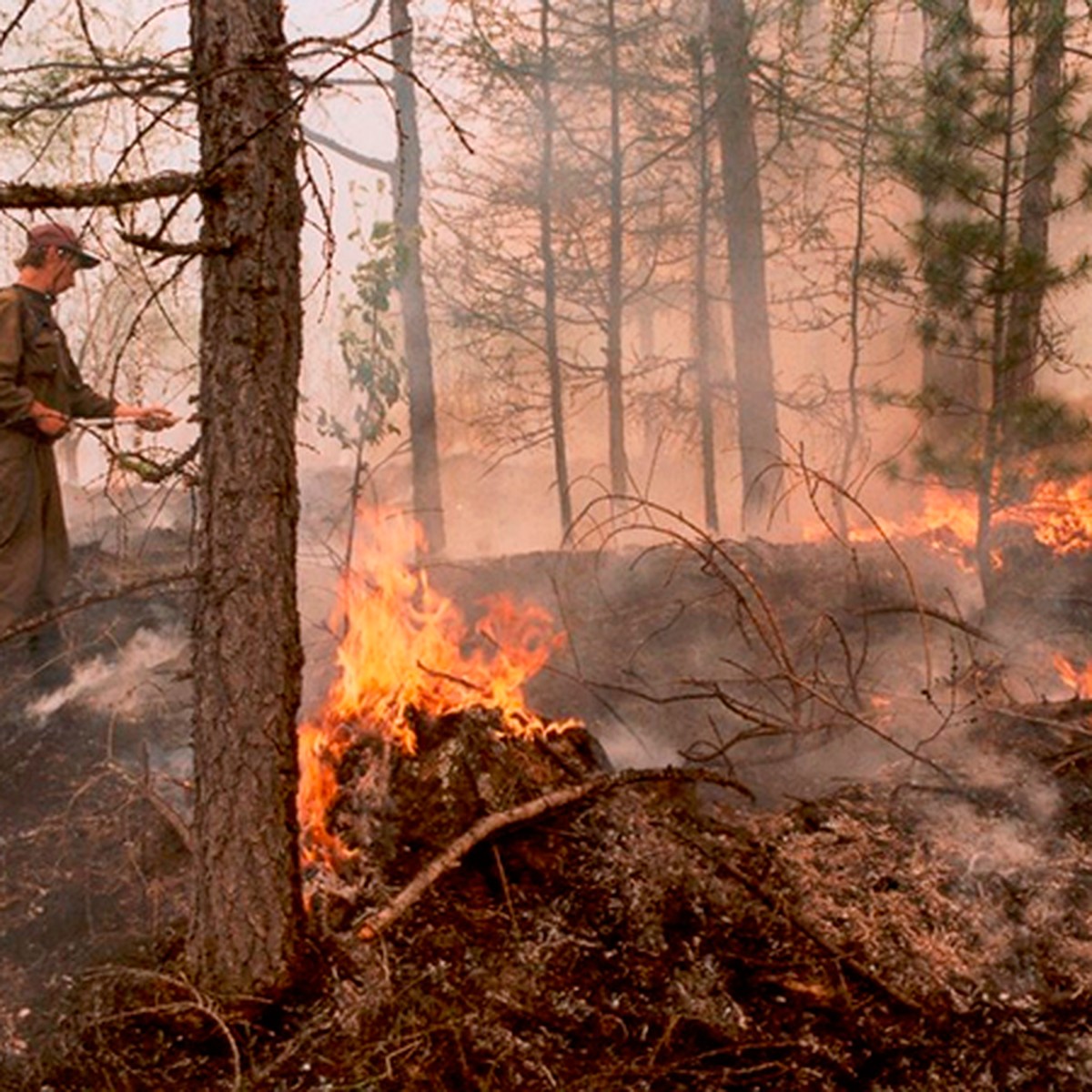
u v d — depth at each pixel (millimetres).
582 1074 2904
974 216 9227
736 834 3805
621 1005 3141
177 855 3734
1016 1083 2963
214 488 2926
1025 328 7328
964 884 3691
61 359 4988
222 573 2932
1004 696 5375
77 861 3762
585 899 3455
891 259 7996
